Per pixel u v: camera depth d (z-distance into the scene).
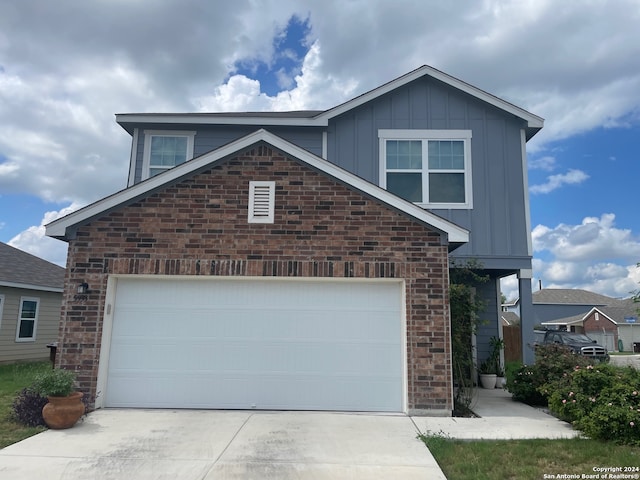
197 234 8.57
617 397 6.99
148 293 8.61
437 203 11.72
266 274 8.45
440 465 5.71
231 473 5.33
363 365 8.43
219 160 8.77
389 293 8.61
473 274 9.58
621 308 50.62
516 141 12.05
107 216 8.60
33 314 18.66
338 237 8.55
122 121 12.32
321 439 6.64
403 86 12.30
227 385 8.40
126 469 5.42
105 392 8.34
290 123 12.16
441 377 8.12
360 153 12.14
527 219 11.66
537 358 9.93
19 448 6.12
